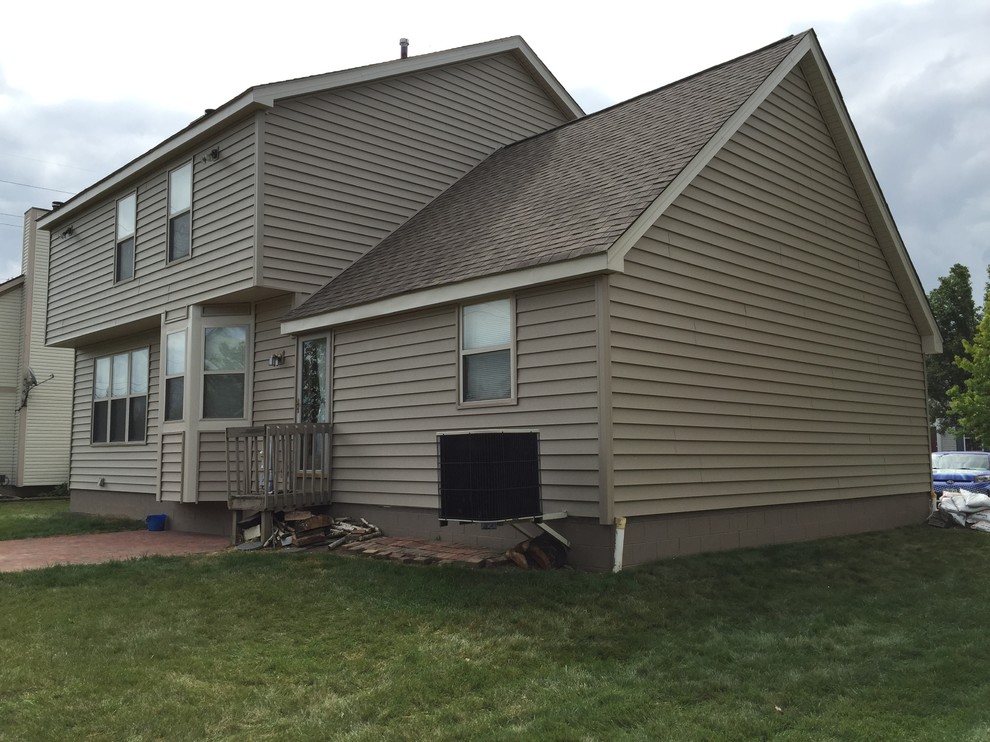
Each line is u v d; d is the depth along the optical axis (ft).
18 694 16.17
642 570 25.55
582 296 26.53
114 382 52.70
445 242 35.91
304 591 24.43
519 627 20.31
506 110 50.78
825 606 23.56
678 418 28.40
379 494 34.04
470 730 14.43
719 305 30.78
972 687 16.69
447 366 31.30
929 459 43.83
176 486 40.78
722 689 16.46
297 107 39.65
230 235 39.06
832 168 38.63
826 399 36.63
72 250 54.24
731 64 38.24
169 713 15.17
